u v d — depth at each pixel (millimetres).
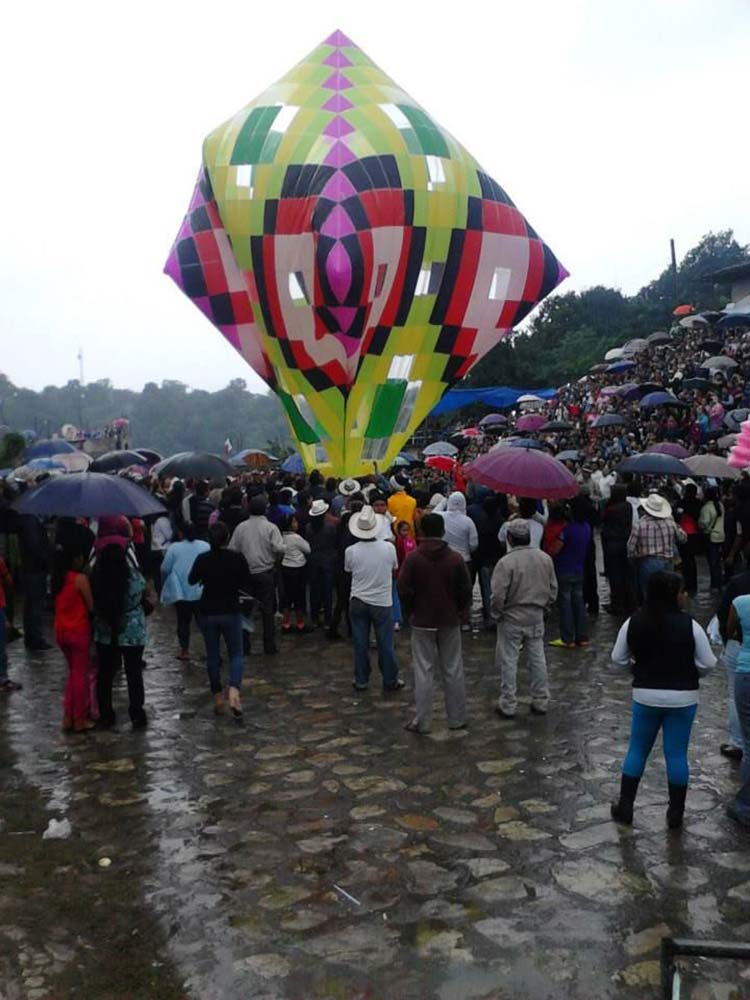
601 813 6062
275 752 7387
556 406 48312
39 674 10031
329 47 19047
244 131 17750
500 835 5766
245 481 19359
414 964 4395
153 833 5898
